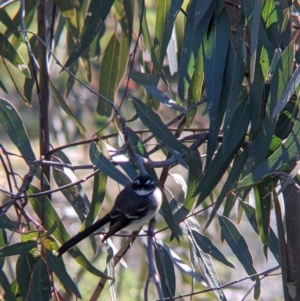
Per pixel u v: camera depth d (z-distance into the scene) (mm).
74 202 9328
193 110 8930
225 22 7828
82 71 16281
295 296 8555
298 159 7238
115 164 7383
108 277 8086
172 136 7938
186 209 8898
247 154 7805
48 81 10453
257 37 7273
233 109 7422
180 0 8016
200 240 9234
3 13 11133
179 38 12289
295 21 9727
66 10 11750
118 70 11117
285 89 7016
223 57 7734
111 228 8148
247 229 18578
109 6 8969
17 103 22938
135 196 8117
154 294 14133
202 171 8812
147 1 14484
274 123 7477
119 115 7438
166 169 9125
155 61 9320
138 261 15758
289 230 8609
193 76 8750
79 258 8117
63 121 15180
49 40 12781
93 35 9000
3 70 18297
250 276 8766
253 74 7582
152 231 8000
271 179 8094
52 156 9438
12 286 8836
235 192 8945
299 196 8531
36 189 8602
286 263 8609
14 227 7793
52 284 8180
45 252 7918
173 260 8953
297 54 8398
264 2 8047
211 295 12789
